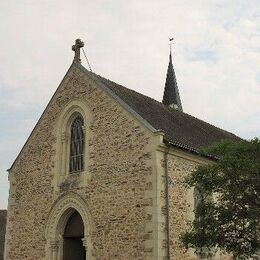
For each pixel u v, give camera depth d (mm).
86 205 16906
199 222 12375
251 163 11625
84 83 18766
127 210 15492
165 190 15078
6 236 19766
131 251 14984
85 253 17500
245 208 11727
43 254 18000
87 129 17906
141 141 15766
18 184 20156
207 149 12867
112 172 16391
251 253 12242
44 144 19688
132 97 19656
